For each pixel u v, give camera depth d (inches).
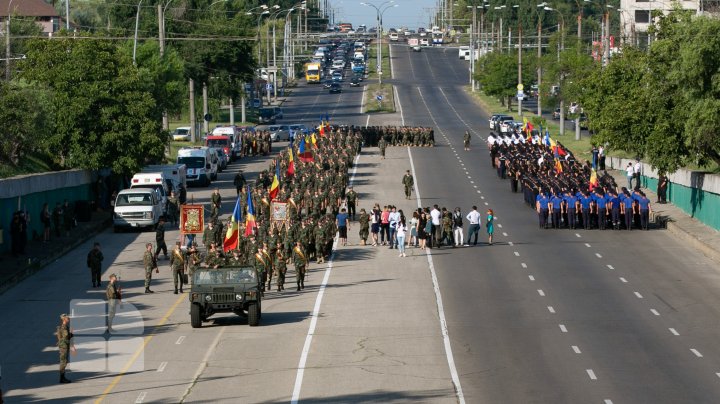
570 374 1764.3
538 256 2906.0
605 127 3858.3
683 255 2901.1
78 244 3174.2
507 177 4426.7
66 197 3496.6
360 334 2066.9
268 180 3848.4
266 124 7485.2
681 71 3075.8
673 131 3334.2
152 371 1819.6
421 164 4909.0
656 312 2239.2
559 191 3476.9
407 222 3442.4
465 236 3235.7
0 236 2844.5
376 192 4052.7
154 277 2684.5
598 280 2578.7
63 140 3688.5
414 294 2438.5
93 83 3720.5
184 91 6648.6
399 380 1740.9
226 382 1743.4
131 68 3838.6
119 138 3715.6
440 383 1718.8
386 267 2785.4
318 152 4397.1
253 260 2409.0
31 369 1845.5
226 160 5103.3
